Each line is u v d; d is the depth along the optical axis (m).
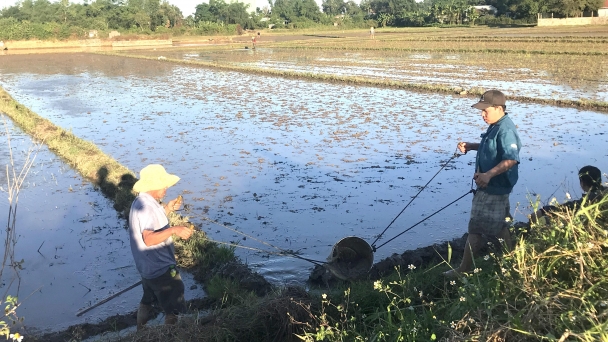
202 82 27.80
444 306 4.29
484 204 5.48
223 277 6.57
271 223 8.44
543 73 26.36
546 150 12.20
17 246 7.91
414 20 91.62
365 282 5.73
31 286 6.71
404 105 18.69
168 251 4.91
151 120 17.44
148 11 89.44
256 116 17.45
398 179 10.49
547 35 50.69
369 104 19.09
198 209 9.09
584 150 12.12
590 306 3.38
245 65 36.03
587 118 15.70
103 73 34.53
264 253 7.38
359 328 4.59
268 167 11.52
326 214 8.77
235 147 13.34
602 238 4.00
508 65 30.52
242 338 4.66
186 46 64.62
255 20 96.12
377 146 13.01
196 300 6.12
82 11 85.12
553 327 3.40
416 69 30.25
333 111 17.89
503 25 76.38
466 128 14.75
